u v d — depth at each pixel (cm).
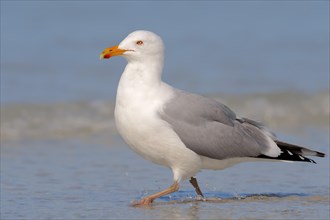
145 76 1123
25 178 1298
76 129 1734
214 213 1080
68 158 1466
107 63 2436
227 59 2544
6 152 1504
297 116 1909
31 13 3145
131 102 1108
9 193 1192
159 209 1105
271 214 1075
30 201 1145
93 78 2234
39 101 1931
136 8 3378
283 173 1363
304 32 3053
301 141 1631
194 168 1154
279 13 3422
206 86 2162
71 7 3297
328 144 1605
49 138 1650
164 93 1125
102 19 3166
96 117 1828
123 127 1121
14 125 1727
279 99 2039
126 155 1509
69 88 2092
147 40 1125
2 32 2852
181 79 2245
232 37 2942
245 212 1087
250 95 2069
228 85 2180
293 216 1064
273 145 1180
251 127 1188
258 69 2391
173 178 1249
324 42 2841
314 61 2523
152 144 1116
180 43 2820
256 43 2830
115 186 1259
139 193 1214
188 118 1121
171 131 1106
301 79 2256
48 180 1289
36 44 2688
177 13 3341
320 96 2059
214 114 1150
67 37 2828
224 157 1157
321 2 3603
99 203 1140
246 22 3231
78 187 1246
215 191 1234
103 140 1648
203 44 2798
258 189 1245
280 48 2756
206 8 3459
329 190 1238
